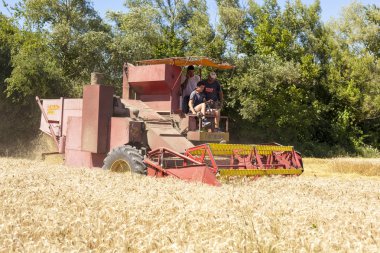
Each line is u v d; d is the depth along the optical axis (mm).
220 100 12047
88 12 33594
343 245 4094
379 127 42781
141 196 6504
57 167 10492
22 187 7430
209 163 10352
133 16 35375
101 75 11289
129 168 9664
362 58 42656
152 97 11820
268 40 40719
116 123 10758
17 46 28656
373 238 4418
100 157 11102
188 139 10805
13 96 26891
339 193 8523
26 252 3803
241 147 9938
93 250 3973
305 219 5180
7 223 4594
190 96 11188
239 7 41656
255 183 9125
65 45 32031
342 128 40938
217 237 4270
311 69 40219
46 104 13648
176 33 42938
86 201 6016
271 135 38250
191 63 11719
